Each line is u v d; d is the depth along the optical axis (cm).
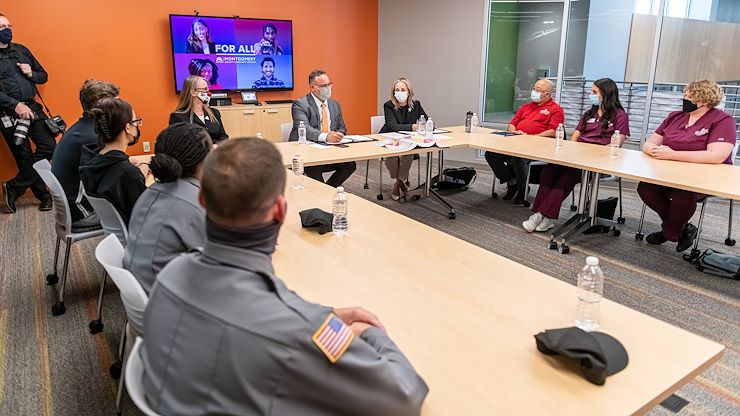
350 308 130
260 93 630
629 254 373
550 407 108
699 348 131
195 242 166
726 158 346
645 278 333
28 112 447
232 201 90
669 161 354
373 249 196
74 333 264
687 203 356
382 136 456
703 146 358
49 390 220
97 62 521
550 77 630
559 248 378
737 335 266
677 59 552
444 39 665
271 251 98
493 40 642
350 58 700
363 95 726
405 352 128
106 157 229
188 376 90
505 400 110
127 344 168
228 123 577
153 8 542
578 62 611
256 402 86
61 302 281
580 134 455
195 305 92
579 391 114
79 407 210
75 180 284
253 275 94
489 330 139
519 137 462
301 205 254
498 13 633
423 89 699
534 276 173
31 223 430
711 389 223
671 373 120
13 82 446
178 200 170
